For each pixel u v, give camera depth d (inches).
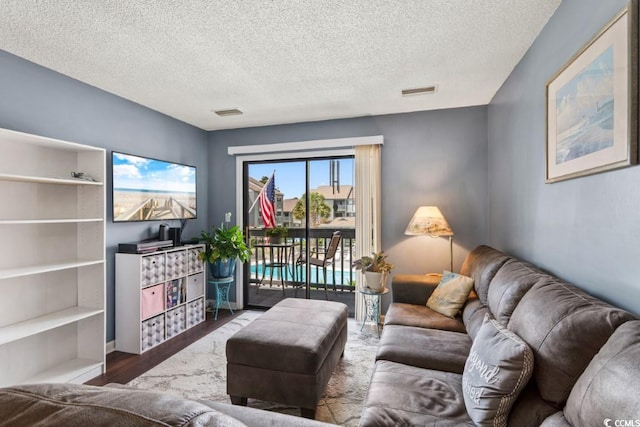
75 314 96.1
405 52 90.6
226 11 71.4
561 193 69.0
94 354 102.1
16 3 67.7
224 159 170.4
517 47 87.7
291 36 82.0
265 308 166.7
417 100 128.9
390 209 145.7
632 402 28.9
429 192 140.8
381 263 123.9
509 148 105.3
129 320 115.6
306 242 165.2
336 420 76.4
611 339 37.3
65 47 86.4
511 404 46.6
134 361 108.3
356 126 149.5
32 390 23.5
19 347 90.3
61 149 99.7
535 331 48.5
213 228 170.6
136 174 127.3
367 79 108.4
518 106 96.4
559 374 42.2
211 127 166.7
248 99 126.6
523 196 92.1
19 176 79.7
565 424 37.2
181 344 122.3
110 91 117.5
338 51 89.8
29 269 84.4
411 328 89.0
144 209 130.7
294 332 83.5
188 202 156.2
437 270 139.9
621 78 47.6
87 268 103.3
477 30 79.7
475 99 128.1
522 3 69.5
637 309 46.1
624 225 48.8
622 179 49.2
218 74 103.8
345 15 73.4
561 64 68.7
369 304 146.3
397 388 59.4
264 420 40.6
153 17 73.4
